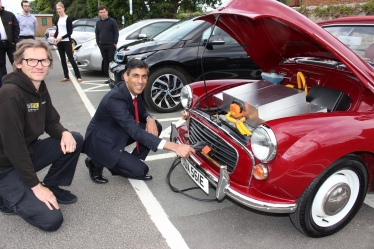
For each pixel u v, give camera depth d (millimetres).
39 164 2590
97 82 7480
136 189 2975
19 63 2143
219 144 2414
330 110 2562
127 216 2572
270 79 3078
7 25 6359
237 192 2158
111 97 2721
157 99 5031
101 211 2635
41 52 2139
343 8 11938
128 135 2891
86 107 5504
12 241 2275
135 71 2658
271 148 1953
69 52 7238
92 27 14008
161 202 2768
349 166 2164
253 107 2352
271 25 2443
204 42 4945
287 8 2174
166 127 4516
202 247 2238
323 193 2191
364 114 2238
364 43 3055
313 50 2682
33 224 2346
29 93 2205
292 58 3143
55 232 2371
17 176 2305
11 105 2076
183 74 5020
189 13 21234
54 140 2605
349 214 2391
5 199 2328
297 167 1958
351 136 2053
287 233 2404
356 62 2146
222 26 2867
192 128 2822
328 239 2348
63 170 2648
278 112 2389
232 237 2344
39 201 2283
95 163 2967
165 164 3459
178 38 5145
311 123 2055
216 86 3104
